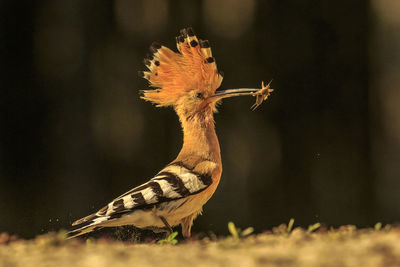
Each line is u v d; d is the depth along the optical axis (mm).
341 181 17453
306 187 17297
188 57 7422
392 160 17672
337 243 4828
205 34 17984
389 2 17672
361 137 17641
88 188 16719
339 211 17297
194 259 4379
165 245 5719
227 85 17656
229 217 16656
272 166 17312
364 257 4195
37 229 13945
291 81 17688
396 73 17719
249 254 4441
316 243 4906
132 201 6594
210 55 7449
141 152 17141
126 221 6656
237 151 17266
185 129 7465
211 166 7094
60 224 14219
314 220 17062
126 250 4945
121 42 17625
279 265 4066
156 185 6707
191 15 17953
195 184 6855
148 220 6727
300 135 17500
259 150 17328
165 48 7441
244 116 17406
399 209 17500
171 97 7523
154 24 17844
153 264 4223
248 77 17672
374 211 17500
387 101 17781
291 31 17750
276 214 17000
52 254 4680
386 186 17625
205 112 7438
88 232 7234
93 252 4746
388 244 4500
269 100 17484
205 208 16438
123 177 17000
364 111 17703
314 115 17641
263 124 17453
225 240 5457
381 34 17812
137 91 17406
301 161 17406
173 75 7453
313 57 17703
